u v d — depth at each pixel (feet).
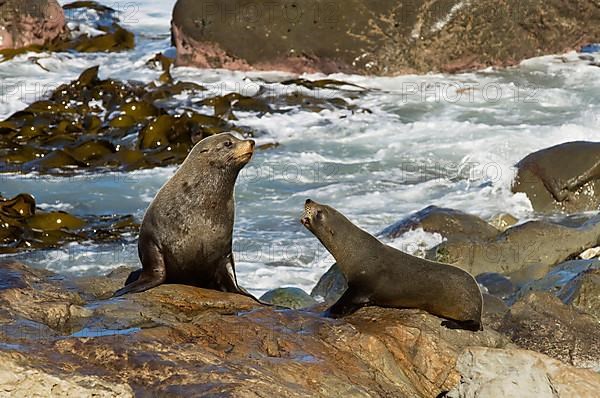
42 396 28.04
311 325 36.55
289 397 29.60
